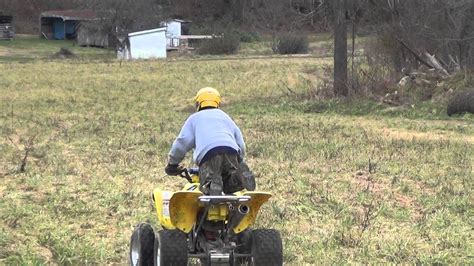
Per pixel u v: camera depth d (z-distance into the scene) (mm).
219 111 16500
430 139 43812
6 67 119938
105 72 109125
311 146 39188
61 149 38219
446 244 20984
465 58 70188
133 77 99312
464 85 62344
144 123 51375
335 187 28812
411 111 58750
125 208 24703
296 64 120938
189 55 171375
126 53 164625
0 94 76125
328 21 73000
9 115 56469
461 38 68750
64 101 69625
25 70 113188
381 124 52250
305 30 190500
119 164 33406
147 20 195375
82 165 33031
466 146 40281
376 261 19266
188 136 16031
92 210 24312
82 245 19891
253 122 52656
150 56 164875
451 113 57000
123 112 60312
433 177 31078
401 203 26531
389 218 24266
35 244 20172
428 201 26359
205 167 15438
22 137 43156
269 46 197125
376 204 26016
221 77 97938
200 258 15617
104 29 192500
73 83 90250
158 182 29516
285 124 51219
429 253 20109
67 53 172000
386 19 71188
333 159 35281
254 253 15258
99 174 30969
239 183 15727
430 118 56250
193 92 78375
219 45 177250
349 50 109125
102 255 19266
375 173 31938
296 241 20844
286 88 79375
